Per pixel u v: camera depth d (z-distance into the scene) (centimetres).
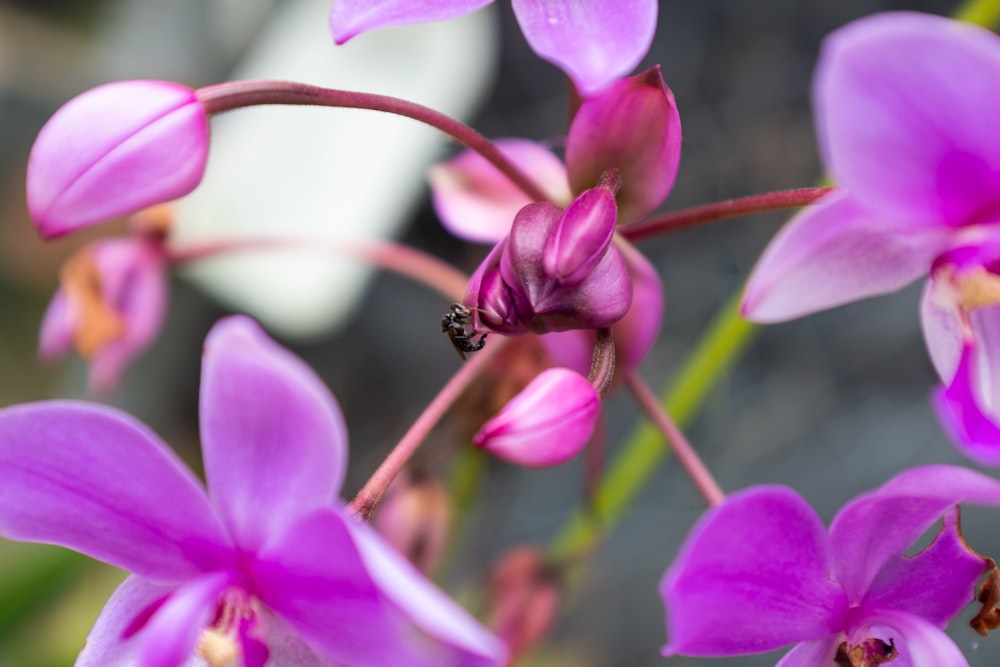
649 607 45
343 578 22
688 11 50
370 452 49
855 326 47
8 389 51
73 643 34
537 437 22
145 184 23
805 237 22
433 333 50
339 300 39
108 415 22
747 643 22
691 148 49
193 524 22
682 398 29
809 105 49
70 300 30
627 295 22
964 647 40
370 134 40
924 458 45
